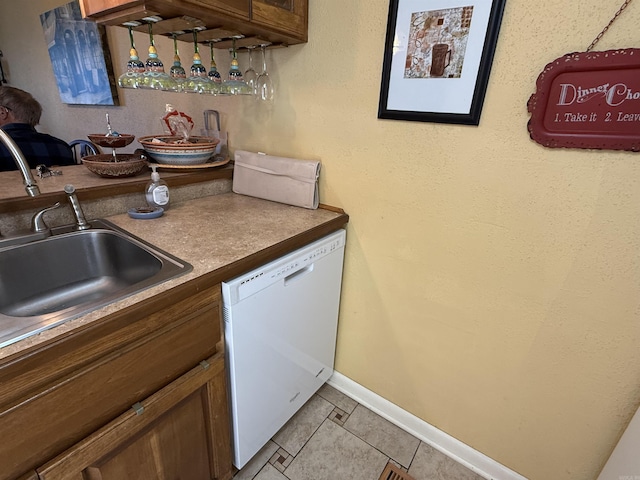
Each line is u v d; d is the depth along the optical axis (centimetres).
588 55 78
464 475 130
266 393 119
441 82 100
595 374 99
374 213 128
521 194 96
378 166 121
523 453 121
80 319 65
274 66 137
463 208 108
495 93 93
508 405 119
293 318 121
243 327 99
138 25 106
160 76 110
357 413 155
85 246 108
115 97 215
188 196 145
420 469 132
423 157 111
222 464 111
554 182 91
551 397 109
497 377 118
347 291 148
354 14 111
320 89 127
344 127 125
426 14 97
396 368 144
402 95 108
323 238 125
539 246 98
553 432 112
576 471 111
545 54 84
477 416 128
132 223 116
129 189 124
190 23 102
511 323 109
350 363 160
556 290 99
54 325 62
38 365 58
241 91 128
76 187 114
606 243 88
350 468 131
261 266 100
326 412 155
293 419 151
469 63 94
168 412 86
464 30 92
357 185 129
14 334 59
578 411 105
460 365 126
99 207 119
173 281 80
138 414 77
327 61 122
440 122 103
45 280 102
